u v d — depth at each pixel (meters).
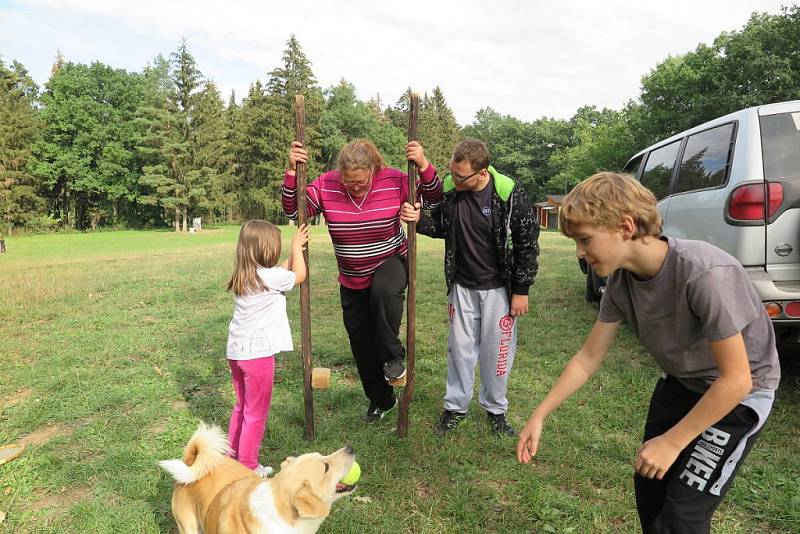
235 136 53.91
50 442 3.75
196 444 2.54
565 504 2.93
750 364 1.75
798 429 3.55
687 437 1.64
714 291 1.61
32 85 50.47
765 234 3.78
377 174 3.67
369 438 3.75
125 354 5.71
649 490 2.05
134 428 3.96
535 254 3.56
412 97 3.46
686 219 4.67
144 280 10.66
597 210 1.64
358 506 2.99
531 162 84.94
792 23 30.81
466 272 3.70
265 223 3.35
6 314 7.68
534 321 6.64
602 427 3.79
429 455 3.50
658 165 5.92
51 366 5.32
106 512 2.95
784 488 2.94
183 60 47.91
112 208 52.88
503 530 2.77
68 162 47.66
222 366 5.30
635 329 1.95
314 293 9.05
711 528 2.67
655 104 39.03
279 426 3.94
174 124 48.16
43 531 2.82
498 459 3.44
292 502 2.17
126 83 53.00
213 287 9.74
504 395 3.79
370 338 3.87
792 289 3.70
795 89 29.77
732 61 33.06
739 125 4.17
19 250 23.14
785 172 3.80
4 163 43.28
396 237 3.79
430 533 2.76
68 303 8.46
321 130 55.06
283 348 3.36
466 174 3.41
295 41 51.78
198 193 46.53
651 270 1.77
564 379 2.07
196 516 2.50
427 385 4.71
